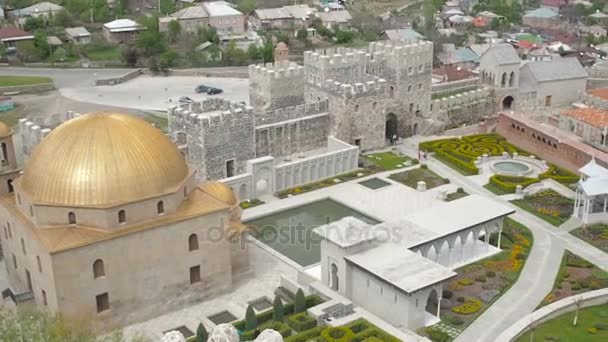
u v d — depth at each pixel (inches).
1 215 3078.2
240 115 4308.6
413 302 2790.4
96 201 2699.3
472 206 3543.3
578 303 2851.9
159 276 2925.7
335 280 3161.9
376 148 5073.8
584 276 3230.8
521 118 5073.8
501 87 5723.4
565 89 5846.5
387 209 4082.2
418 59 5187.0
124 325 2888.8
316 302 3002.0
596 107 5472.4
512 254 3444.9
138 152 2805.1
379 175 4611.2
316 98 5009.8
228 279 3154.5
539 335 2751.0
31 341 2333.9
